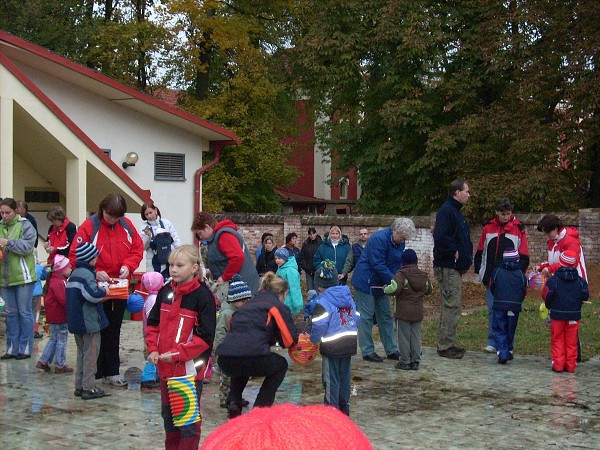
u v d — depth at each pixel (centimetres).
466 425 767
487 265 1137
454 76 2662
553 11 2483
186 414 601
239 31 3381
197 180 2406
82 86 2139
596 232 2042
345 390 792
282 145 3697
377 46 2781
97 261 905
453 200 1153
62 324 1023
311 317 774
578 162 2619
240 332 676
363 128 2973
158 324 648
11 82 1634
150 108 2228
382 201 3031
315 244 1845
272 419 158
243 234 2750
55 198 2039
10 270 1100
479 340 1313
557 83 2498
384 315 1130
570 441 713
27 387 935
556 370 1040
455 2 2722
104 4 3625
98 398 879
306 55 2897
